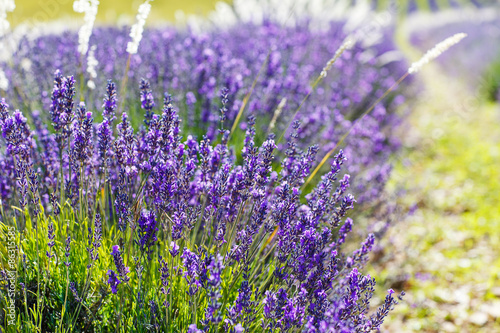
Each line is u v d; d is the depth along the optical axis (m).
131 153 2.12
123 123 2.08
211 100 3.70
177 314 1.93
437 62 14.06
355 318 1.93
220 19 6.56
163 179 2.01
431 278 3.99
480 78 10.79
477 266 4.15
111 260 2.00
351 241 3.79
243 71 4.28
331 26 7.61
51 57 4.42
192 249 2.11
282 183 2.32
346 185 2.19
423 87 10.18
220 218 2.30
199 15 6.70
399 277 3.93
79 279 1.96
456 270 4.11
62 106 2.02
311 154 2.23
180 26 6.58
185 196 2.10
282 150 3.59
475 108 9.80
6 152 2.25
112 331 1.90
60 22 5.52
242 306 1.72
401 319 3.51
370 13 6.80
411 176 6.18
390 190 5.33
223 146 2.31
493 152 6.97
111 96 2.11
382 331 3.33
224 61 4.01
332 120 4.11
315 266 2.07
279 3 6.15
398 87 7.86
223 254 2.12
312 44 6.28
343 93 5.48
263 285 2.06
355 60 6.57
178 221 1.91
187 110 3.75
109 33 5.62
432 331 3.39
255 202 2.18
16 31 3.88
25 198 1.95
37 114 2.79
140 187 2.07
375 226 4.02
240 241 2.07
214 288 1.56
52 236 1.87
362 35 5.98
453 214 5.19
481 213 5.13
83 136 2.03
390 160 5.41
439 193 5.70
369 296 2.01
